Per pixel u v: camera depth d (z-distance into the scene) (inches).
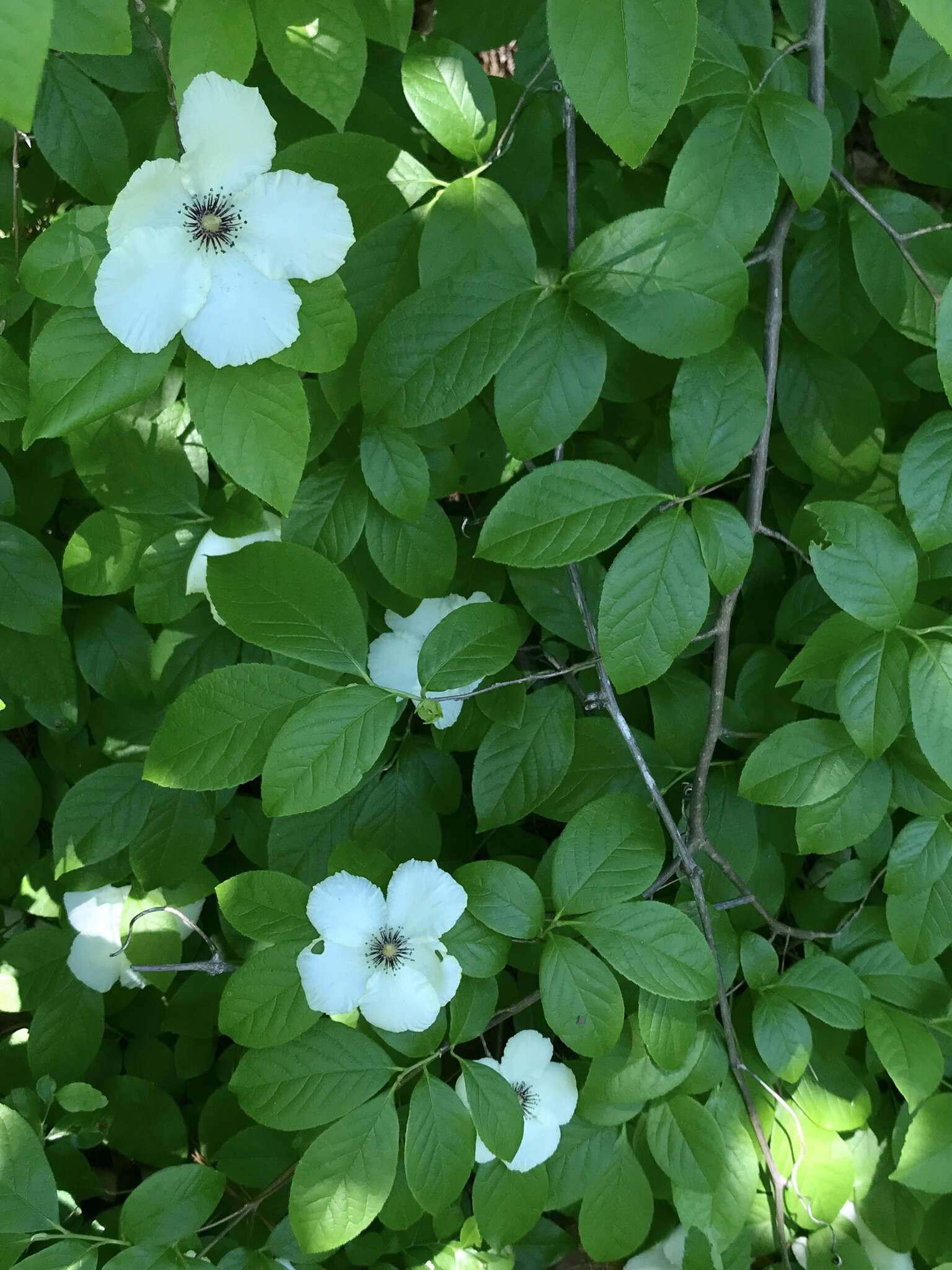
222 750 34.9
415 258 35.9
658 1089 37.9
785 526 42.2
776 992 38.5
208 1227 38.3
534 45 38.7
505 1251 40.6
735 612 43.3
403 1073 36.4
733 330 34.7
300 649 34.9
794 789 37.3
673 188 34.6
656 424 41.6
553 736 38.8
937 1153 38.4
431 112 35.2
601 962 36.3
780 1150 39.7
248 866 44.7
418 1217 37.8
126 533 37.9
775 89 36.4
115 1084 42.5
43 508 40.0
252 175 32.2
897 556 35.2
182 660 39.7
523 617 40.1
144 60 35.5
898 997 39.5
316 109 32.5
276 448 32.6
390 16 34.0
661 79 30.5
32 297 36.1
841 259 38.7
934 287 37.2
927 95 36.8
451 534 37.8
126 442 37.5
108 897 41.9
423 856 40.8
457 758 43.8
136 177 31.7
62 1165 41.7
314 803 34.6
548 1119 38.5
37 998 42.1
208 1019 43.3
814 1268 39.9
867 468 39.8
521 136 38.4
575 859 36.6
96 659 40.5
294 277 32.5
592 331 34.8
